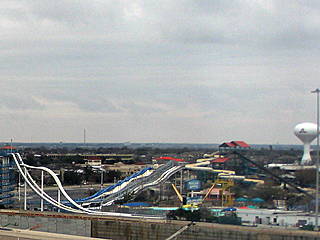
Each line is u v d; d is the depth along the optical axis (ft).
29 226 392.88
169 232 341.41
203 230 323.98
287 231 308.19
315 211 334.85
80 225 372.99
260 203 364.17
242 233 314.35
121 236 357.20
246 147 440.04
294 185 354.13
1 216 404.77
